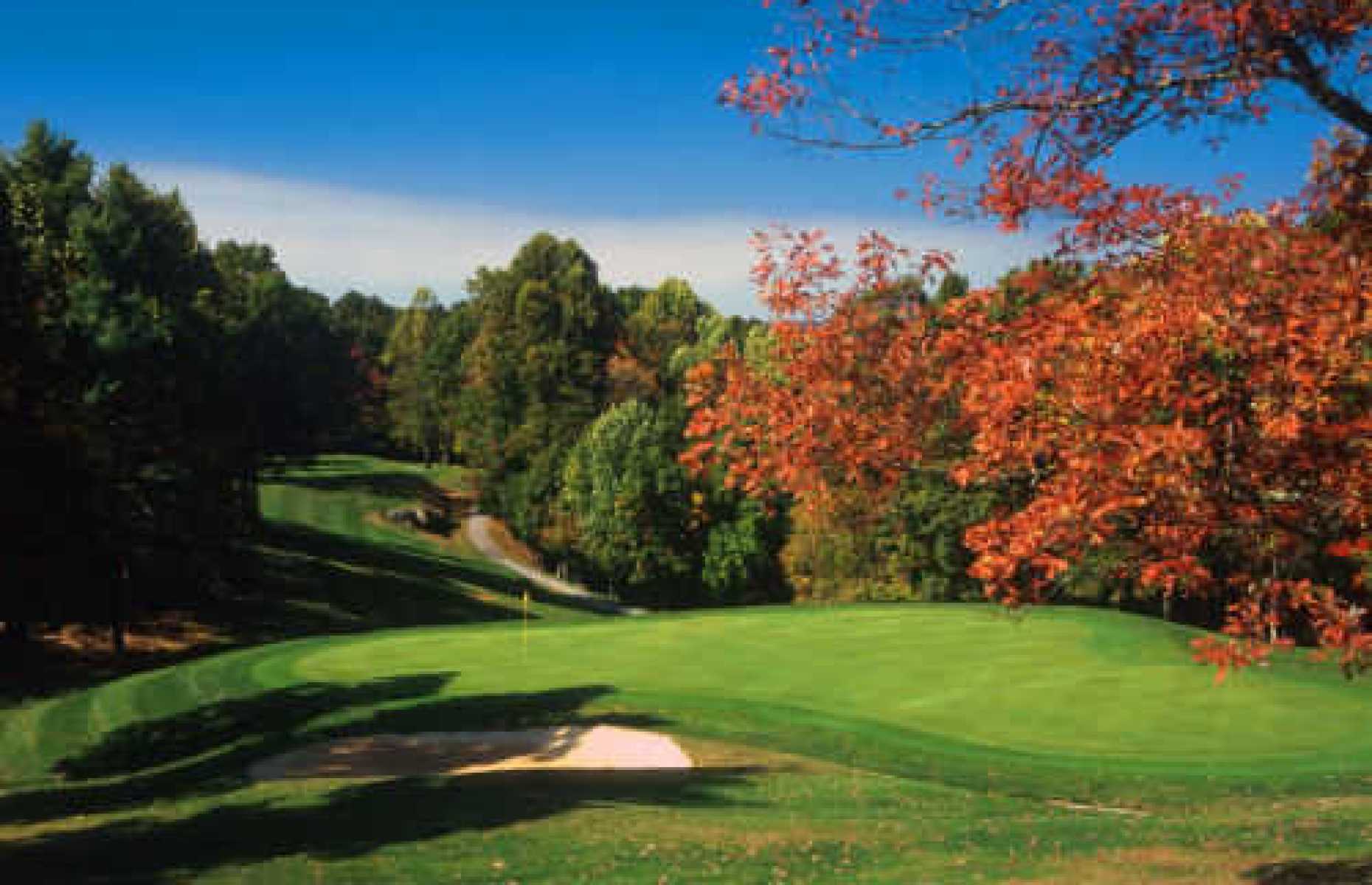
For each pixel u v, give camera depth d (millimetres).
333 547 61844
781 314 8234
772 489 8438
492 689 25250
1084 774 17062
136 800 17062
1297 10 6230
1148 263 7438
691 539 65438
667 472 63500
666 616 36406
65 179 41094
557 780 16625
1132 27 6629
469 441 84500
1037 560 6520
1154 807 15383
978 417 7395
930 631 30297
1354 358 6336
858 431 7961
